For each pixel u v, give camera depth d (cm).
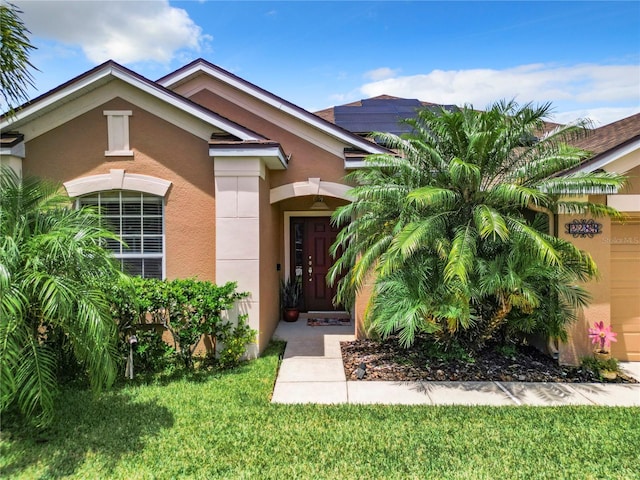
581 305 734
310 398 612
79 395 604
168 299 696
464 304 647
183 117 805
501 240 670
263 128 948
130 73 762
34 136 797
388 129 1134
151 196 821
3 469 420
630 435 494
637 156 752
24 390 445
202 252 819
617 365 731
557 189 677
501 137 688
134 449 457
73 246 473
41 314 479
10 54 563
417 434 493
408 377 705
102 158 802
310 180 921
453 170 634
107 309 501
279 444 468
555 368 748
